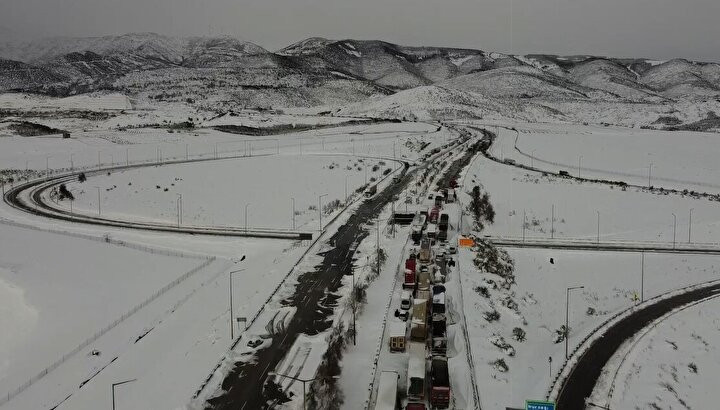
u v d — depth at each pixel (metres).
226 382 45.84
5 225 96.69
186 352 51.88
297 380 44.44
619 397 47.69
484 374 48.72
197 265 78.44
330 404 42.81
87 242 88.50
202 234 93.00
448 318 57.28
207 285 70.00
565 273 78.50
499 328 58.62
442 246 78.12
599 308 69.69
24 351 58.19
